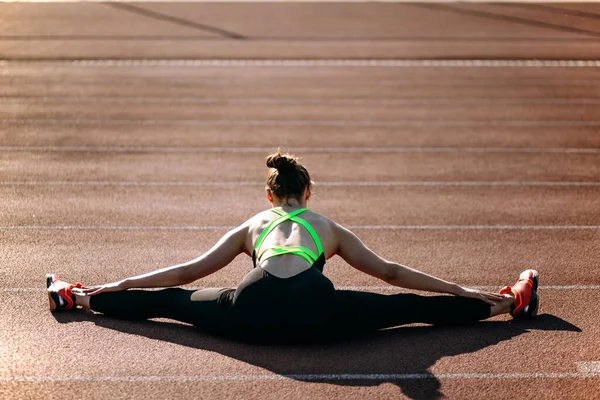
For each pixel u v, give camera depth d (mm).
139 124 18000
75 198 12539
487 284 9305
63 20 35188
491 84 23797
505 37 32594
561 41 31938
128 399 6535
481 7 41906
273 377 6918
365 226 11492
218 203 12414
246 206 12281
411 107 20484
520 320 8203
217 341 7590
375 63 26797
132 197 12641
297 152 15867
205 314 7504
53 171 14094
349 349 7477
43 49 28109
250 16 37188
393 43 30719
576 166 15156
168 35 31375
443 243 10781
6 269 9484
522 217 12023
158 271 7875
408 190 13383
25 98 20625
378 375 6992
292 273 7285
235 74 24422
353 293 7633
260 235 7617
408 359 7297
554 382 6945
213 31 32594
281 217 7680
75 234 10859
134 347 7441
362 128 18094
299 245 7430
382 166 14906
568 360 7336
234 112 19469
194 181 13609
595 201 12938
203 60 26562
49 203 12250
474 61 27562
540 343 7664
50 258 9906
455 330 7926
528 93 22609
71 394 6613
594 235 11242
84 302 8117
